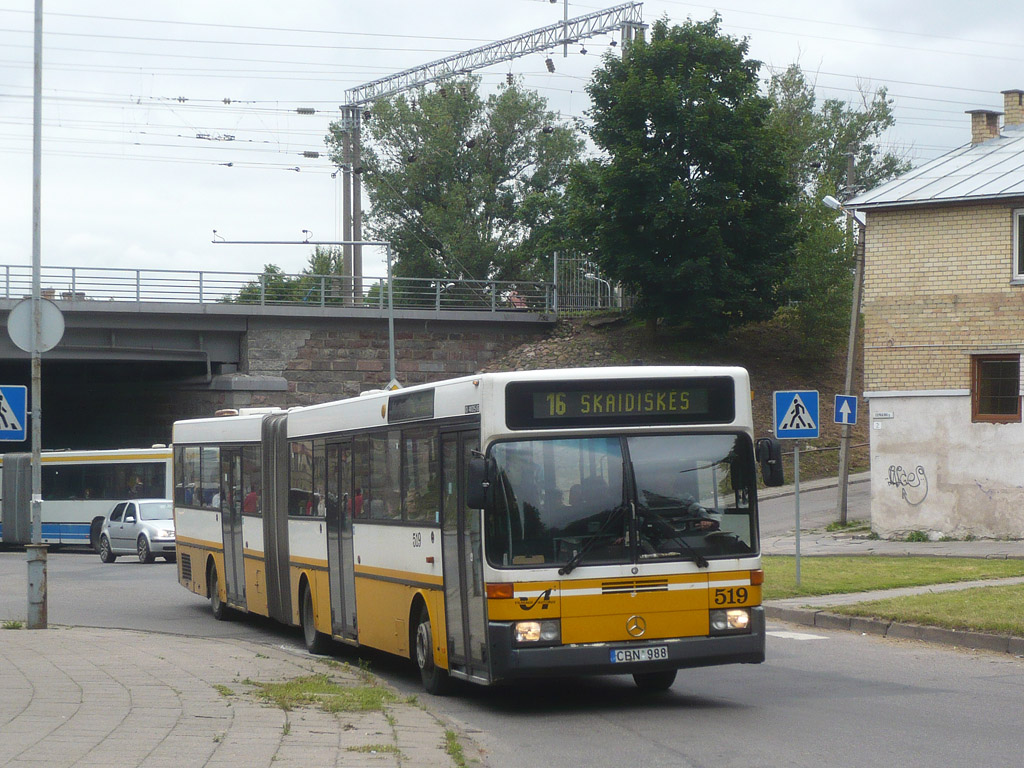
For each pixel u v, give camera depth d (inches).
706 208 1939.0
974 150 1305.4
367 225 3208.7
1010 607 620.4
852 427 1987.0
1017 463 1117.7
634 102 1974.7
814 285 2096.5
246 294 2215.8
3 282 1759.4
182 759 304.3
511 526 400.5
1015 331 1122.0
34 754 306.5
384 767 301.6
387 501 509.4
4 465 1781.5
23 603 905.5
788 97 2906.0
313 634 610.5
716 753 341.1
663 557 404.8
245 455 729.6
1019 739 353.7
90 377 2139.5
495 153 3171.8
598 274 2337.6
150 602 908.6
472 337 2159.2
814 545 1151.0
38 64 699.4
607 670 395.9
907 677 481.7
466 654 424.8
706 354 2122.3
